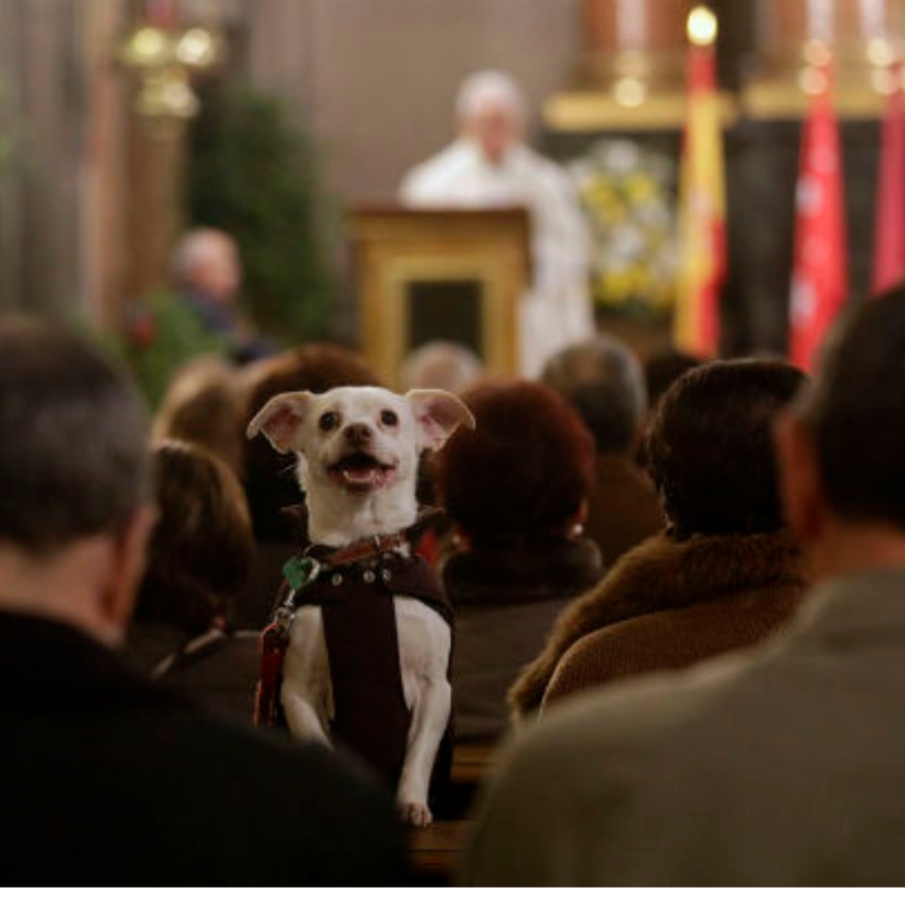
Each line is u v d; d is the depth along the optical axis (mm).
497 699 7359
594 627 6109
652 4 33531
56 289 26188
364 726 6000
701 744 3562
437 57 34562
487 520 7484
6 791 3617
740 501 6020
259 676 6484
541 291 29625
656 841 3525
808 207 28750
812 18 33531
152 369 24125
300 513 6441
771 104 33375
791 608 5926
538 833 3605
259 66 33781
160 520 6805
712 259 29281
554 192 29828
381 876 3738
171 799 3648
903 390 3654
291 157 32781
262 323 32656
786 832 3496
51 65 26234
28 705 3674
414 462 6289
